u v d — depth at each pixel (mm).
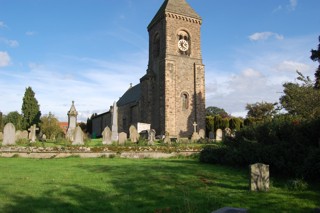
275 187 9516
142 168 13594
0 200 7543
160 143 24891
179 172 12430
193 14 47938
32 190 8672
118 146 20312
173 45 45812
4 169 12727
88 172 12281
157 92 46875
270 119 16062
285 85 34656
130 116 55000
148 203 7562
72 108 34719
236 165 14320
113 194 8406
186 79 45688
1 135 29281
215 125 54812
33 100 59281
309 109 23422
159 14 48062
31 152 18328
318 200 7848
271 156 11773
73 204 7367
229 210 5660
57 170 12727
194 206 7148
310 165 9836
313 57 21484
